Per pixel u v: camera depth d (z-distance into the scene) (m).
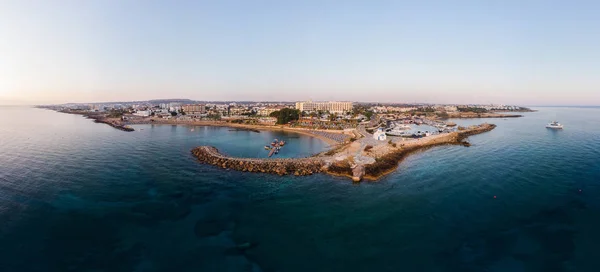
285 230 45.75
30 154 93.56
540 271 35.66
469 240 42.69
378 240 42.81
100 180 68.31
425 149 110.38
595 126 188.00
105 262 37.06
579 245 40.88
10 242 40.59
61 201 54.88
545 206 53.34
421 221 48.50
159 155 99.12
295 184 68.06
